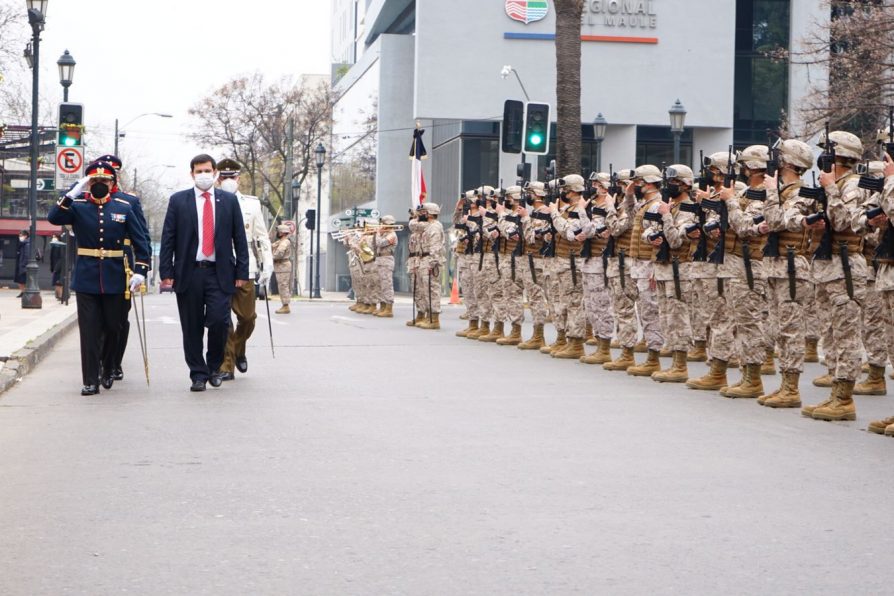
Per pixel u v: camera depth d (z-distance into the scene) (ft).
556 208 65.67
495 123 210.38
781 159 45.85
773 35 210.79
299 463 33.68
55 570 22.94
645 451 36.01
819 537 25.71
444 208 221.66
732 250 49.90
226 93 274.98
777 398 46.70
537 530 26.05
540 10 205.26
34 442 37.37
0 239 222.28
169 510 27.84
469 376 56.70
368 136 260.42
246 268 51.08
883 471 33.19
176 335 83.46
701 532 26.00
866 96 152.05
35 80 124.36
